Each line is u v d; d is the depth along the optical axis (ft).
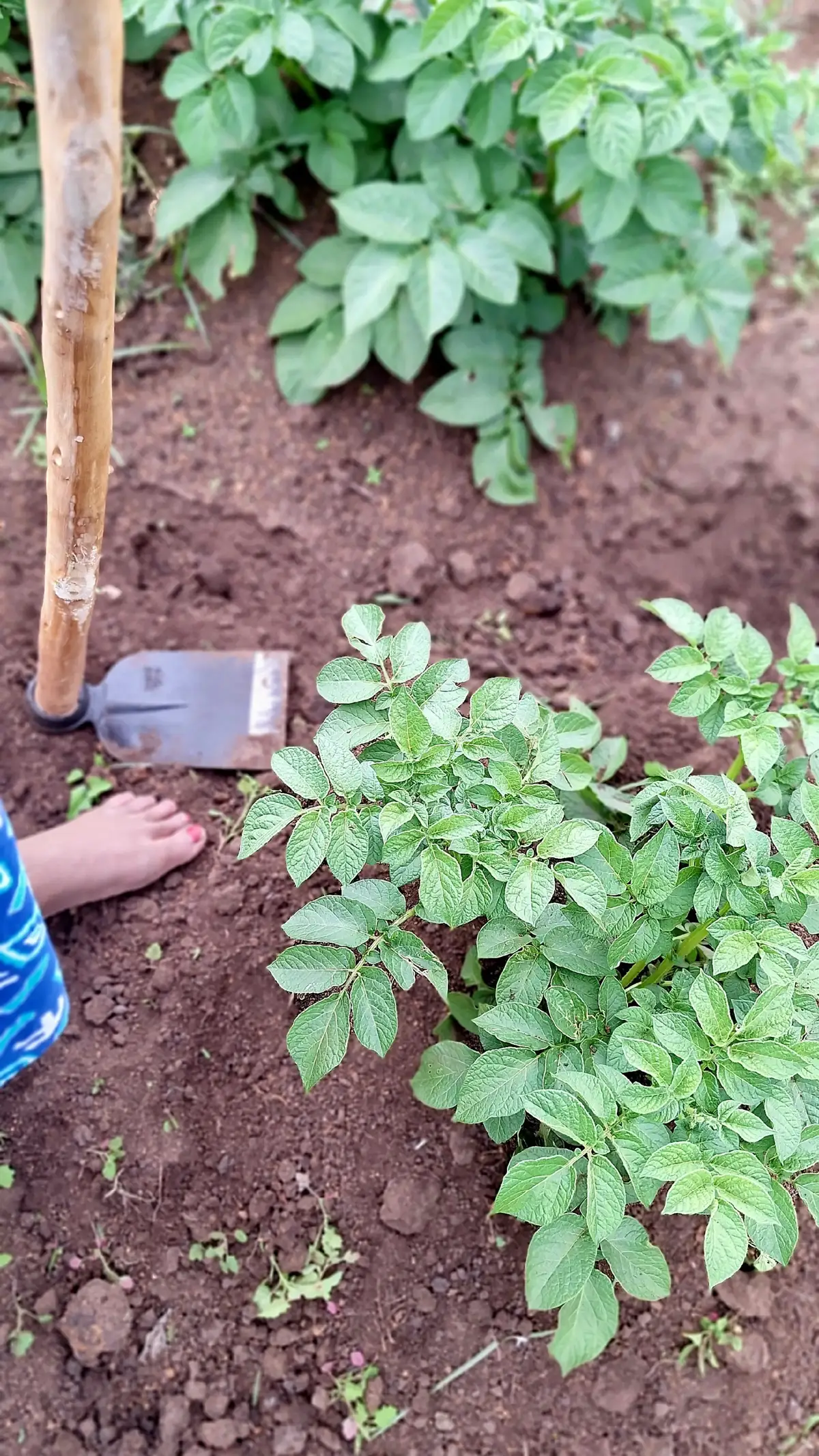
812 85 5.29
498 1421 4.20
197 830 4.72
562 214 5.71
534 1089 3.62
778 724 3.87
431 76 4.90
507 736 3.79
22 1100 4.36
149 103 5.60
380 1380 4.20
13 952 3.66
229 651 5.12
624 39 4.88
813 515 5.83
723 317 5.41
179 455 5.39
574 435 5.65
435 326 5.02
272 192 5.35
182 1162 4.32
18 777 4.84
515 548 5.53
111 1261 4.24
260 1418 4.17
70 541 3.91
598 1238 3.32
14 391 5.36
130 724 4.92
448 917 3.49
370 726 3.73
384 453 5.54
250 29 4.76
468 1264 4.27
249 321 5.56
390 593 5.33
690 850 3.73
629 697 5.19
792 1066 3.45
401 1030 4.41
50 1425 4.11
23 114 5.23
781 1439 4.28
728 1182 3.34
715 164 6.32
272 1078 4.40
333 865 3.55
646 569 5.66
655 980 4.06
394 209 5.11
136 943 4.59
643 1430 4.23
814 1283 4.38
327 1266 4.26
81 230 3.22
